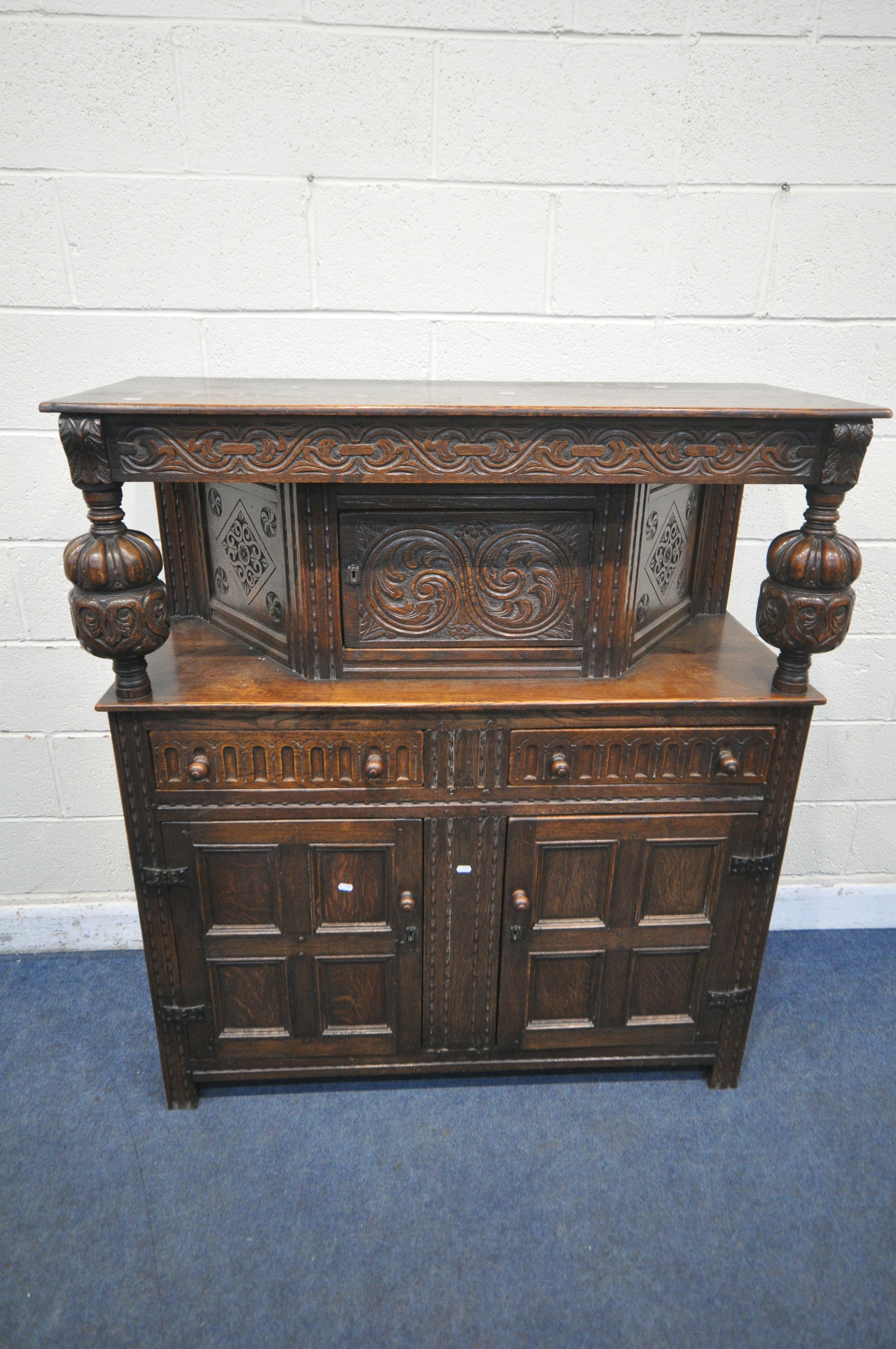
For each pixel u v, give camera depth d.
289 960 1.56
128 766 1.40
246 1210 1.45
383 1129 1.62
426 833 1.48
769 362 1.75
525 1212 1.46
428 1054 1.67
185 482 1.45
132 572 1.23
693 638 1.66
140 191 1.56
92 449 1.16
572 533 1.38
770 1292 1.34
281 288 1.64
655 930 1.58
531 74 1.52
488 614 1.42
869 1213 1.47
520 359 1.72
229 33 1.47
